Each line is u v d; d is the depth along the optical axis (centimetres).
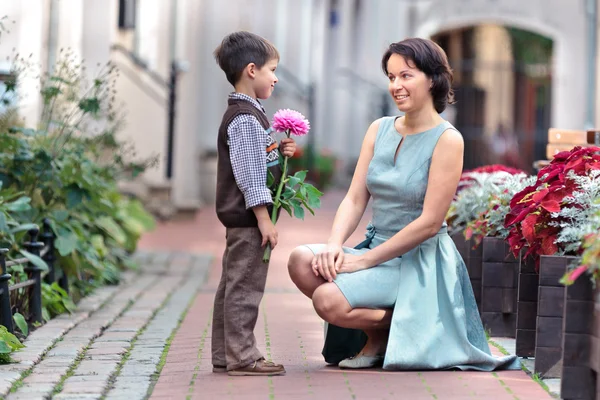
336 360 574
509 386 507
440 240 561
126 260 1105
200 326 739
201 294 948
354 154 3659
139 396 492
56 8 1299
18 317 650
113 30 1616
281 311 827
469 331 559
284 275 1104
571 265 479
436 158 550
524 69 2861
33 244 732
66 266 831
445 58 560
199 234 1641
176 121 2027
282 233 1691
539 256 562
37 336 654
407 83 553
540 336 525
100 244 969
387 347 540
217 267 1201
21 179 822
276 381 521
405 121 571
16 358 573
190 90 2131
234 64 533
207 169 2392
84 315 759
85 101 887
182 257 1295
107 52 1560
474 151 2773
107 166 1000
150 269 1159
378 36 3559
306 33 3161
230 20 2427
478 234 711
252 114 525
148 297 903
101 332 699
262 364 536
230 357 536
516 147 2742
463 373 539
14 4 1116
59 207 883
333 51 3591
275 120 534
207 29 2416
